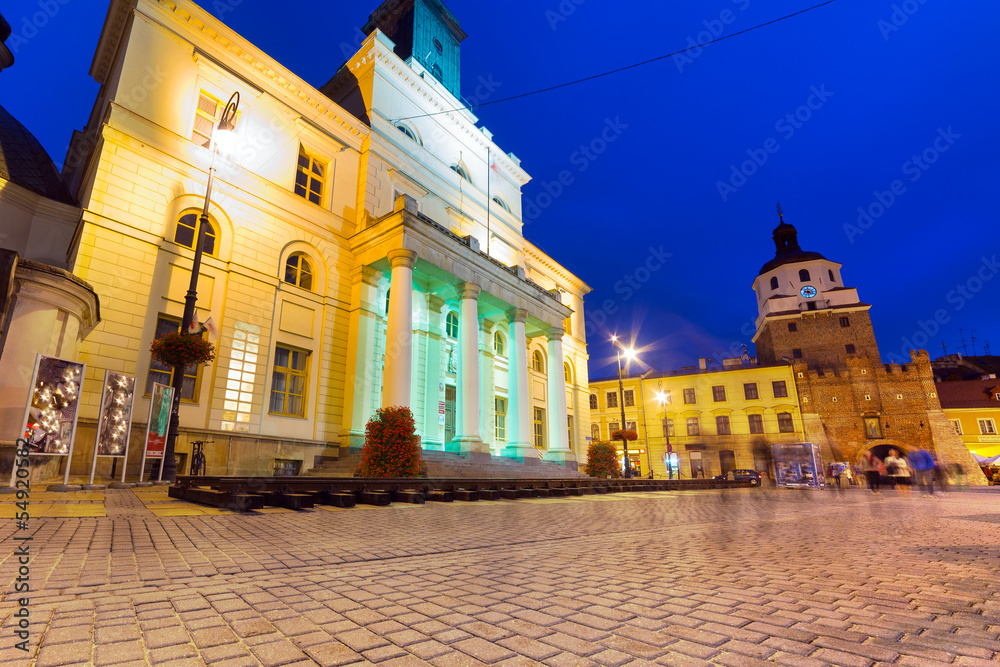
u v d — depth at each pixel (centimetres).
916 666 188
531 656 196
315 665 183
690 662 191
